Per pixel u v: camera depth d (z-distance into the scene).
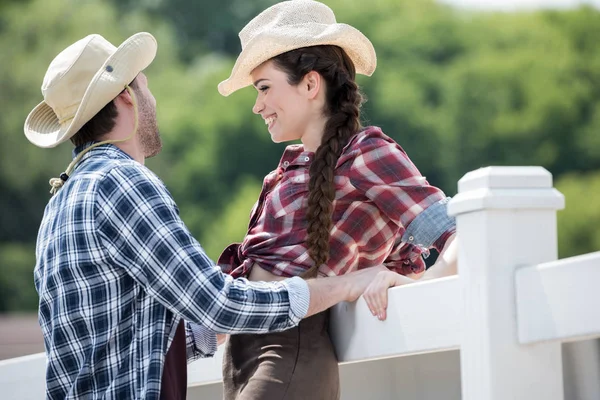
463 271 5.44
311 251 6.64
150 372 6.20
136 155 7.22
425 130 74.94
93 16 80.69
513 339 5.22
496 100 76.56
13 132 74.44
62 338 6.45
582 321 4.83
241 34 7.38
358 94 7.15
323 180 6.67
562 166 76.06
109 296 6.39
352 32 7.12
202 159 76.31
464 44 79.94
